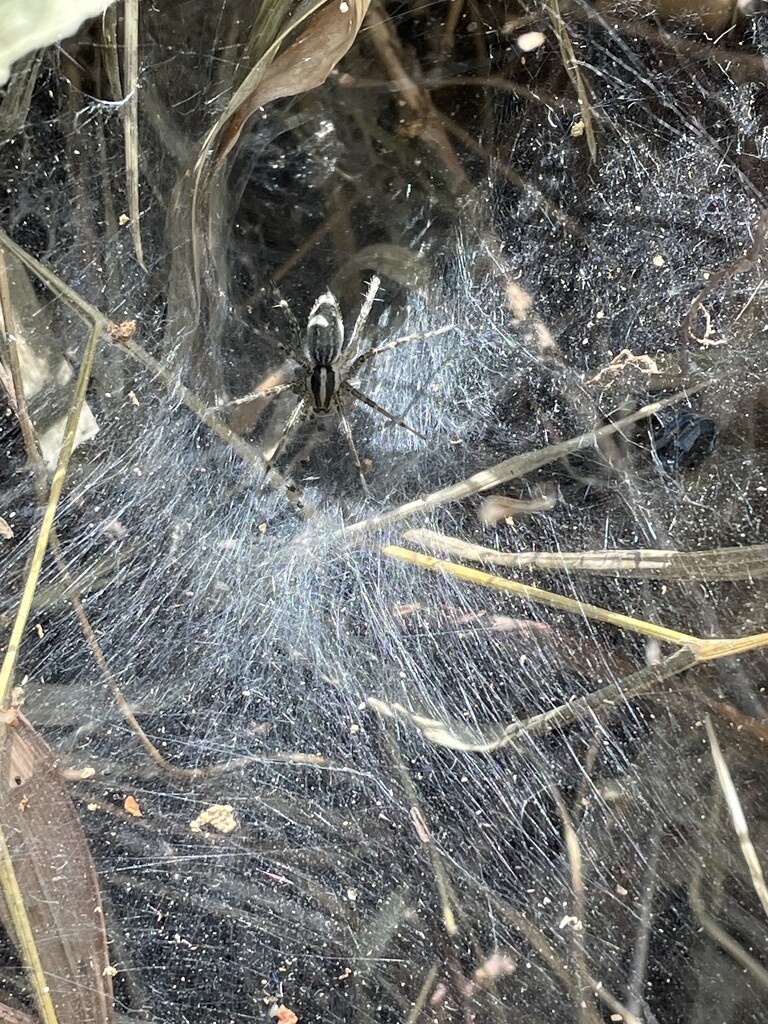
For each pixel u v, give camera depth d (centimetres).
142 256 10
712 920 9
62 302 10
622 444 10
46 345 10
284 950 9
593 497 10
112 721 10
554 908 9
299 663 10
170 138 10
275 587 10
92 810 9
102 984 9
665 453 10
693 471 10
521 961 9
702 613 10
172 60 10
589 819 9
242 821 9
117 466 10
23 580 10
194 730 10
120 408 10
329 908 9
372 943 9
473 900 9
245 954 9
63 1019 9
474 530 10
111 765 9
